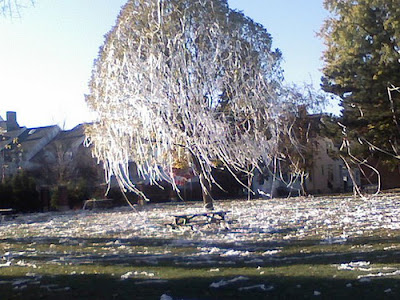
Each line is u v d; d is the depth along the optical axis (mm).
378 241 10016
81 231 16281
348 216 15734
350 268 7453
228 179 34875
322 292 6113
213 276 7402
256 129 14148
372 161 34219
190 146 13633
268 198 31969
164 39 13672
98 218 22734
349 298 5777
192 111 13016
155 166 14414
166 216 20688
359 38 24984
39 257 10352
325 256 8688
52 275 8102
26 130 50344
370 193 29812
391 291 5941
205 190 18125
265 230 13133
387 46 23641
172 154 14758
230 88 13883
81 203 33625
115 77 13320
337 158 28125
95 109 14594
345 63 25422
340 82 25953
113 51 13820
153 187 35562
